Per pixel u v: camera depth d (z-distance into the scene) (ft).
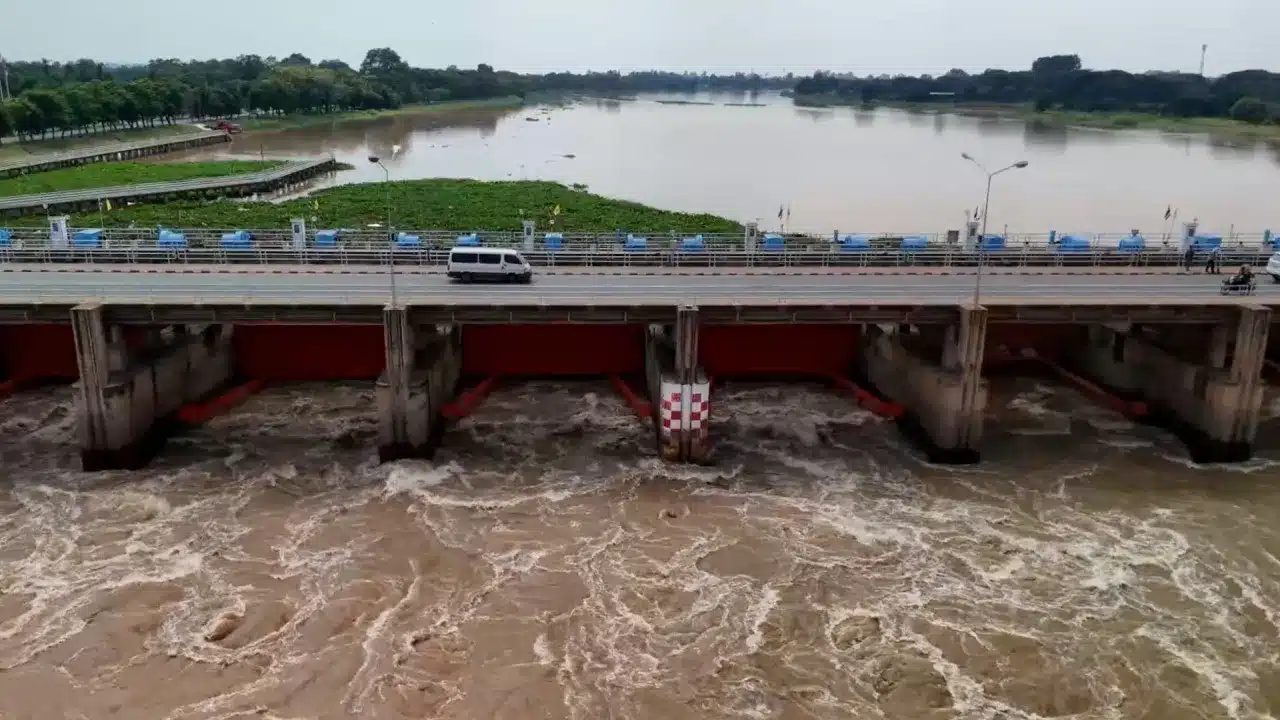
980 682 121.39
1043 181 599.16
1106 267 234.79
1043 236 325.62
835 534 156.25
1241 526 160.25
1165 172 640.17
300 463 180.86
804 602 137.69
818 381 229.45
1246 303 182.91
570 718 114.32
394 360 175.52
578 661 124.47
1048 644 128.88
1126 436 197.06
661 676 121.80
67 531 154.81
